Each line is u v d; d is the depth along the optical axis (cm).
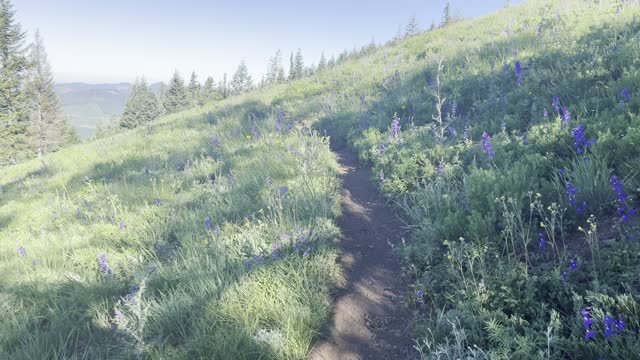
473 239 417
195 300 418
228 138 1256
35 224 804
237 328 352
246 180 789
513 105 758
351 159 966
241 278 431
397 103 1123
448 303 377
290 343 352
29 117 4941
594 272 314
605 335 252
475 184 487
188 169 949
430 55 1551
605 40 820
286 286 422
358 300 430
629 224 358
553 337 273
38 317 439
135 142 1509
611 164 434
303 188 682
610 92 578
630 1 1053
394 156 778
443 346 321
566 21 1155
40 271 541
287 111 1652
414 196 596
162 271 486
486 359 278
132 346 369
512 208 428
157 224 644
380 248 526
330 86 1900
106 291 472
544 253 385
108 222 704
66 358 359
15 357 362
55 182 1122
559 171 455
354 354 361
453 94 995
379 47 3180
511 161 558
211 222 618
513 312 335
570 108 589
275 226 550
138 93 8569
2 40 4425
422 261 444
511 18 1605
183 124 1748
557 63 797
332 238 537
